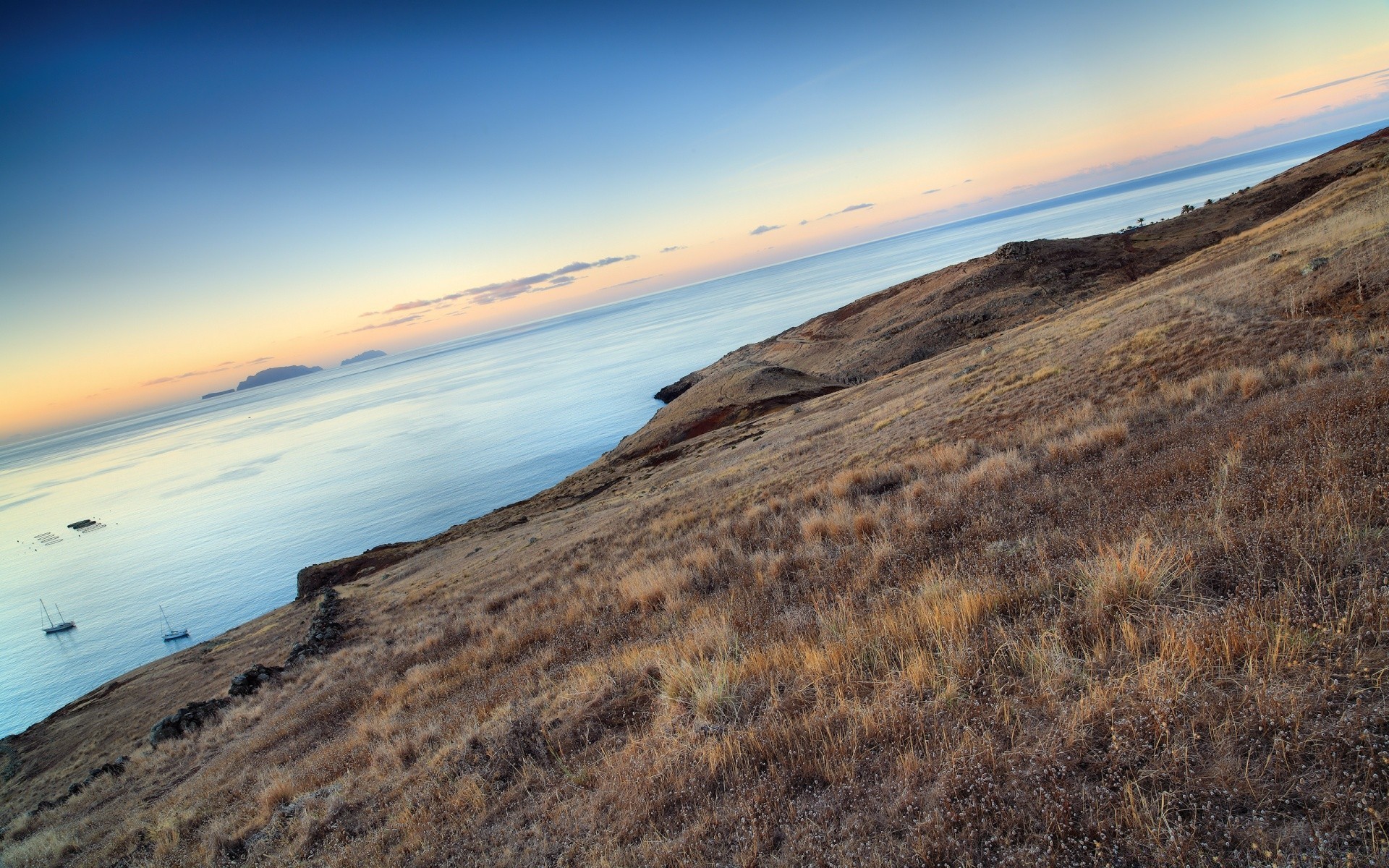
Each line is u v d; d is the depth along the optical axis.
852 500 12.66
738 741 4.34
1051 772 3.05
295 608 42.56
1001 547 6.77
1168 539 5.08
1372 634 3.15
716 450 44.31
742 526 13.81
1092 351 17.41
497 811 5.01
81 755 25.89
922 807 3.21
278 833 6.58
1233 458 6.39
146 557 165.00
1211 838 2.54
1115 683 3.53
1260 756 2.81
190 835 8.10
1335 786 2.52
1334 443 5.67
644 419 169.25
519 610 15.34
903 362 83.69
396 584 34.78
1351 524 4.28
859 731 4.05
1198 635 3.60
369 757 7.79
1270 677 3.13
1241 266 19.56
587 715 6.12
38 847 11.04
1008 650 4.41
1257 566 4.25
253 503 193.75
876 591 7.16
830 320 149.00
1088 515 6.77
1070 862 2.65
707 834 3.66
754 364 97.56
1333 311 11.83
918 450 15.33
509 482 139.62
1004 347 29.80
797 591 8.35
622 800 4.32
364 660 17.12
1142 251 92.56
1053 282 90.12
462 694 9.52
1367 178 26.72
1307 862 2.33
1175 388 11.09
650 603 10.80
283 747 11.14
